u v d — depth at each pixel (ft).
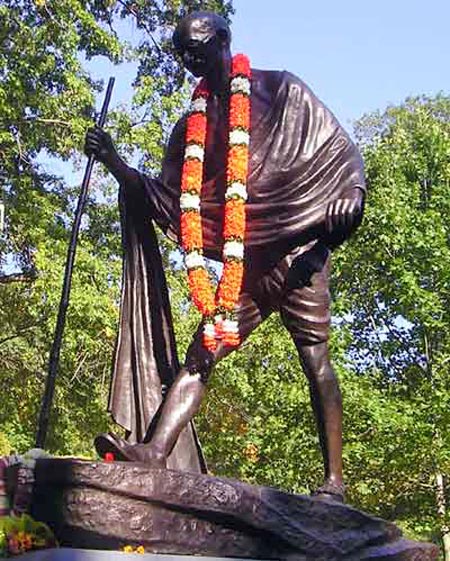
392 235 66.85
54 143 68.69
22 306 70.44
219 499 20.54
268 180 24.54
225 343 24.16
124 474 19.98
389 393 67.72
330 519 22.35
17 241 68.44
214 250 25.26
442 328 67.31
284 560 21.29
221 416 71.72
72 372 68.23
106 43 69.10
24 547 19.26
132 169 25.26
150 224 25.39
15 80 65.05
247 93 24.89
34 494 20.39
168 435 22.84
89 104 67.82
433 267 67.00
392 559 23.07
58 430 71.26
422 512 66.59
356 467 65.72
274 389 67.46
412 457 63.57
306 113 25.07
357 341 69.87
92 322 64.54
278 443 65.92
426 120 81.41
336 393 24.62
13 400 72.38
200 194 25.21
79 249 66.03
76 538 19.70
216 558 19.53
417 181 71.46
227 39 25.29
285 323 24.88
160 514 20.10
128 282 24.94
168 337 24.84
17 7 68.23
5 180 68.95
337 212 23.62
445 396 62.59
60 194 71.92
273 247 24.61
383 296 69.46
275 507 21.40
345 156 24.93
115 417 24.03
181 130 25.85
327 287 24.81
